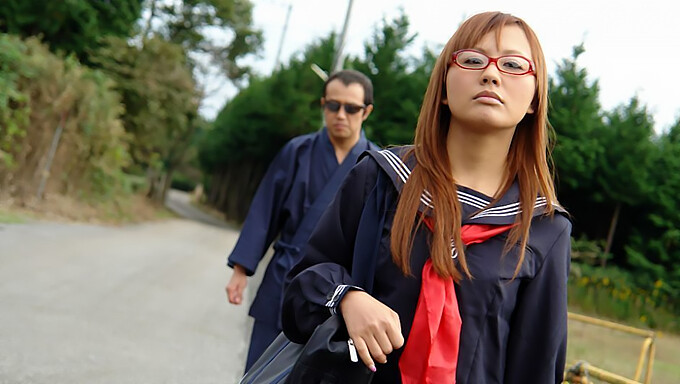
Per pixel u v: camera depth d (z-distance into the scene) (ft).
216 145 139.74
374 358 4.27
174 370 15.17
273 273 11.00
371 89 11.60
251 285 33.96
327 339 4.33
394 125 72.54
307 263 5.09
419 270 4.59
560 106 49.29
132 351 16.14
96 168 61.98
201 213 143.64
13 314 17.49
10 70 47.47
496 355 4.63
